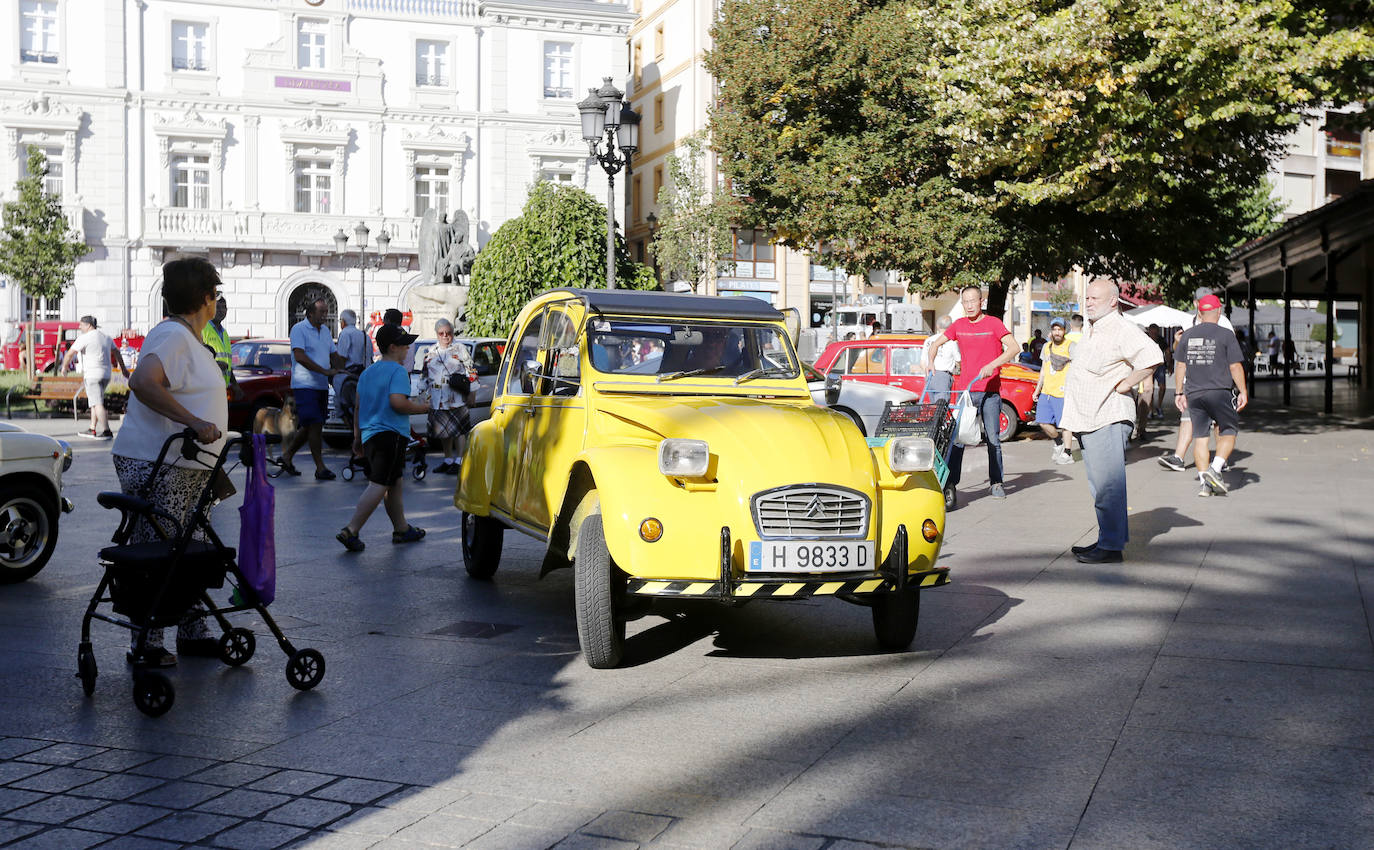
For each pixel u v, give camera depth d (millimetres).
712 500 6117
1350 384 41781
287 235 44875
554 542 6980
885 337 20531
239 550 6020
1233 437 12836
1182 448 15227
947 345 13812
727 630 7262
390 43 46375
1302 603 7613
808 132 25047
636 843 4008
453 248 37188
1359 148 57156
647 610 6695
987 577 8617
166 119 44156
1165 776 4609
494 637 7082
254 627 7332
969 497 13055
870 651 6668
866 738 5102
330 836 4086
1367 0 16781
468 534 9156
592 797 4434
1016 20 18062
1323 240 26500
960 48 19031
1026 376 21297
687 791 4488
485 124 47438
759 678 6113
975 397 12766
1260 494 12797
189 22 44406
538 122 48000
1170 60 17125
